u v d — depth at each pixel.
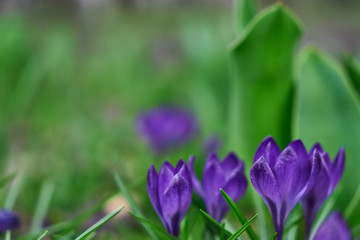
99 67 2.81
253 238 0.55
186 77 2.17
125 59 2.91
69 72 2.48
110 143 1.49
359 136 0.69
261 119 0.71
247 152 0.72
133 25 4.31
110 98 2.36
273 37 0.68
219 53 1.70
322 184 0.53
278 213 0.52
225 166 0.56
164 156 1.20
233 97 0.74
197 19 2.16
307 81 0.72
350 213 0.65
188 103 2.00
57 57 2.29
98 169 1.23
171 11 4.71
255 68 0.70
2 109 1.69
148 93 2.28
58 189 1.04
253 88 0.70
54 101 1.91
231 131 0.77
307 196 0.53
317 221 0.64
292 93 0.70
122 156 1.38
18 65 1.75
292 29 0.68
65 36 2.95
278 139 0.71
